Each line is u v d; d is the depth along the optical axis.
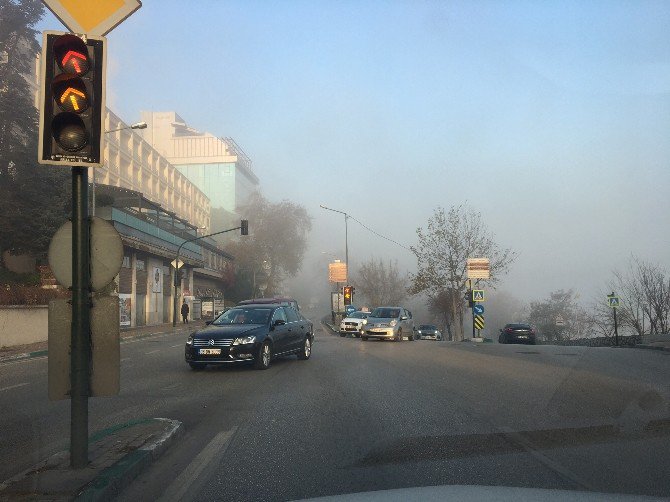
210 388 10.37
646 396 9.01
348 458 5.59
